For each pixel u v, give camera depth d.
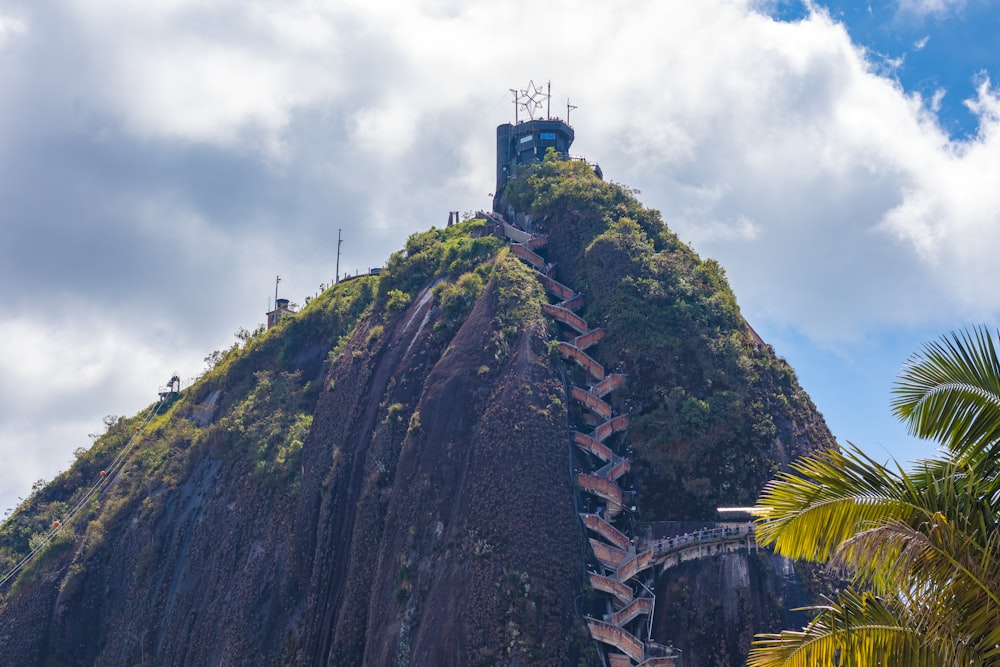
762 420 97.12
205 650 107.12
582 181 127.00
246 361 145.50
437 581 88.25
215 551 116.12
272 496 114.81
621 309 106.56
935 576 23.97
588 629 84.25
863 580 27.59
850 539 24.47
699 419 95.38
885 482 25.73
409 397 106.56
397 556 92.88
